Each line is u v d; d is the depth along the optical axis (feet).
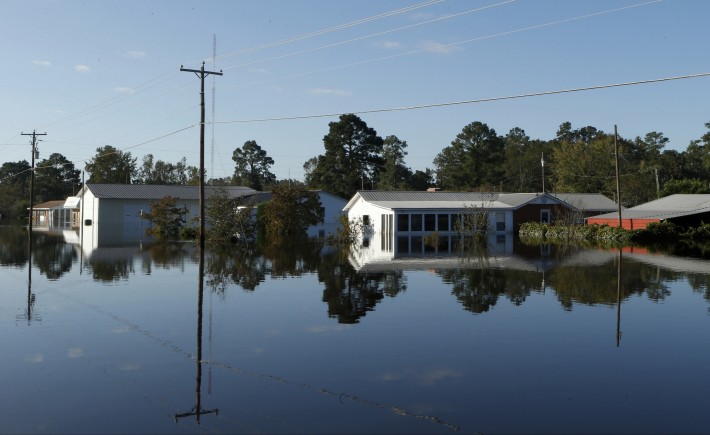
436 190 206.28
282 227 143.84
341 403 24.90
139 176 371.35
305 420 23.06
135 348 33.99
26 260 83.15
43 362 31.19
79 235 150.30
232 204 124.16
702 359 31.27
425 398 25.46
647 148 313.12
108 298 50.67
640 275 65.36
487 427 22.27
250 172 379.96
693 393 26.02
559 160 282.15
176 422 22.94
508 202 170.09
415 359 31.40
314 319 41.65
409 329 38.37
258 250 101.65
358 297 50.75
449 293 52.80
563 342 34.91
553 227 149.89
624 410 23.99
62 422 23.06
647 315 42.73
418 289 55.16
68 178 388.16
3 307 46.44
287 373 29.12
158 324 40.22
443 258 86.89
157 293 53.26
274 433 21.83
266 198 190.19
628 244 120.88
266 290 54.85
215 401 25.29
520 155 350.64
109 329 38.75
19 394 26.30
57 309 45.60
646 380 27.84
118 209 197.47
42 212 255.91
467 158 291.99
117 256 89.61
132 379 28.32
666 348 33.55
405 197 167.73
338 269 71.92
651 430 21.99
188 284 58.95
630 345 34.22
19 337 36.60
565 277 63.67
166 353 32.83
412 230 152.05
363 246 112.47
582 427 22.29
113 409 24.44
